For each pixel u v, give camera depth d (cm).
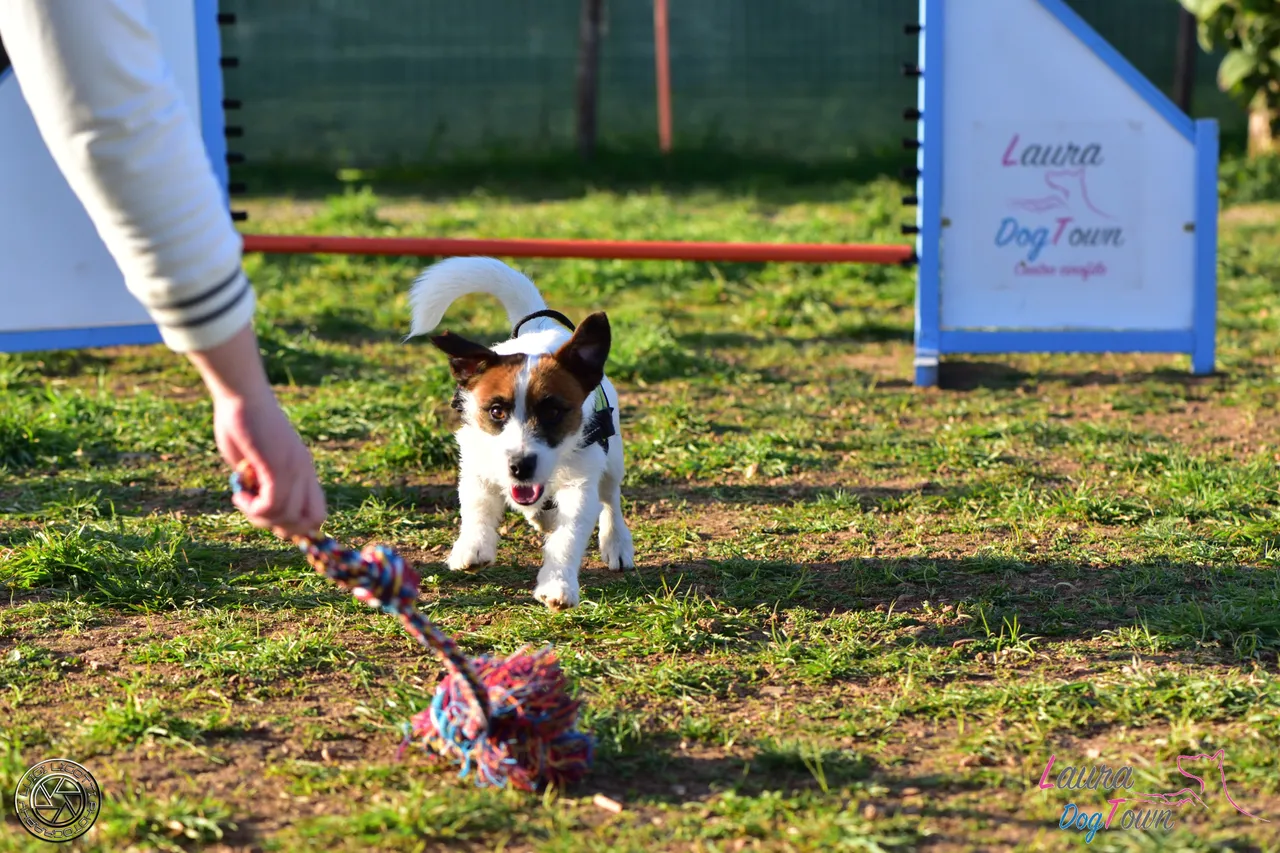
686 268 1367
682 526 635
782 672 461
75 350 1027
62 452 746
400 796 360
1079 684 434
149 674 452
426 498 677
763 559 580
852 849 334
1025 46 952
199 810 347
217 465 736
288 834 341
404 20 2892
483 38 2908
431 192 2069
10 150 894
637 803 363
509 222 1673
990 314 979
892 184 2039
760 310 1204
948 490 689
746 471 725
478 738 363
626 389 935
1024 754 394
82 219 926
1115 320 983
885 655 472
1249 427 823
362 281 1330
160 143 185
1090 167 966
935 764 388
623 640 489
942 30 948
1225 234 1580
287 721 415
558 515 524
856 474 729
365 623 504
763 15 2922
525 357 507
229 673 452
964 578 557
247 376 210
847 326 1146
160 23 932
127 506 662
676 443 777
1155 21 2725
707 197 1986
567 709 372
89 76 177
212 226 194
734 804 356
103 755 389
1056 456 759
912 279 1349
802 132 2659
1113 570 563
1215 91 2647
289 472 219
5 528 620
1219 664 462
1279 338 1080
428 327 592
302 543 284
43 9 174
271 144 2555
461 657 343
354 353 1039
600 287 1310
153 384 945
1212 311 977
